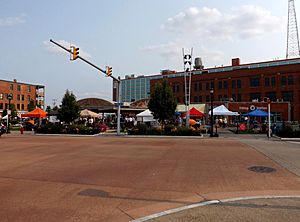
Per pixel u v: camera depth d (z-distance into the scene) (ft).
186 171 32.96
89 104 170.30
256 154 46.60
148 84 429.79
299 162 38.93
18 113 256.52
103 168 34.86
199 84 260.62
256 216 18.17
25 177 29.86
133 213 19.02
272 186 26.27
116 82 99.09
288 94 213.46
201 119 164.55
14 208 19.97
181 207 20.18
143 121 132.46
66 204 20.92
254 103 185.16
